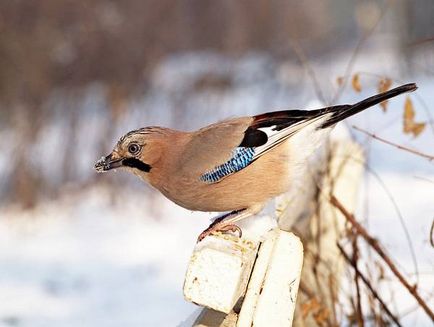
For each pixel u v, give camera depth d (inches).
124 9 749.9
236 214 252.1
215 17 870.4
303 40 873.5
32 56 695.1
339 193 293.3
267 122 252.2
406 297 303.3
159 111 701.9
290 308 174.4
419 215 385.1
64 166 613.0
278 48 849.5
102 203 576.7
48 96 677.9
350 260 267.0
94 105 695.7
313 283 275.9
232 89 788.6
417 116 536.1
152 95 722.8
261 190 249.4
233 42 856.9
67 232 520.4
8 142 657.6
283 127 251.0
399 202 409.4
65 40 714.8
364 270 297.4
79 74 700.7
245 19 877.2
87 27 724.7
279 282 174.6
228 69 797.2
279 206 269.3
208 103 707.4
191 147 251.4
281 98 766.5
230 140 249.0
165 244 479.5
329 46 901.8
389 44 951.0
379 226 366.3
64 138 629.9
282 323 174.4
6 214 568.1
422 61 749.9
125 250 474.0
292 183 253.6
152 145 254.1
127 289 407.2
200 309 202.4
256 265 175.5
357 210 366.0
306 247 274.8
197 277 160.4
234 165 247.4
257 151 247.9
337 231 276.7
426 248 334.3
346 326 283.3
